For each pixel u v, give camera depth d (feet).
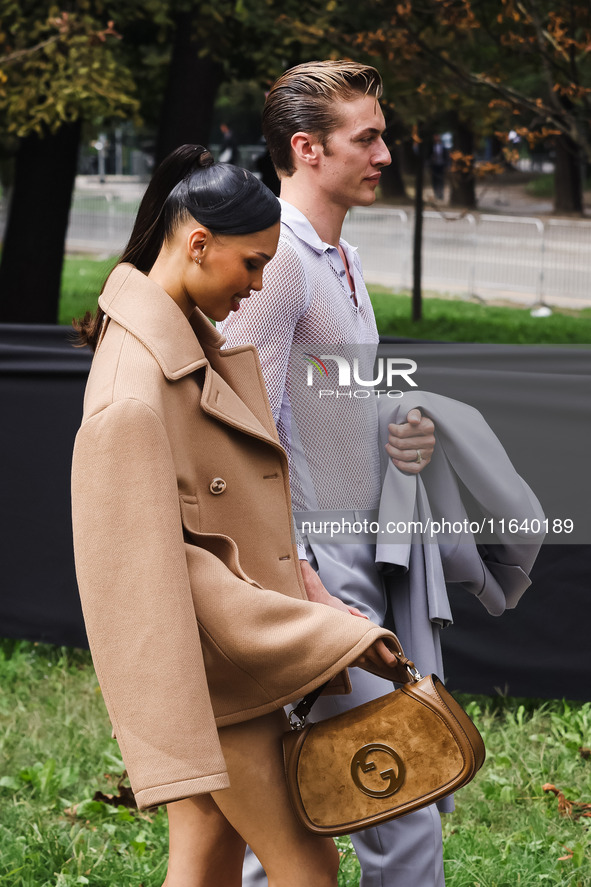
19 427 16.16
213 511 7.79
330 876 8.11
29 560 16.53
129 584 7.04
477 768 7.73
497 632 14.69
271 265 9.14
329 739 7.82
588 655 14.44
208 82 43.21
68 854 12.46
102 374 7.44
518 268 72.18
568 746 14.89
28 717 16.06
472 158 31.63
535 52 28.02
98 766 14.82
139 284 7.68
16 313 49.26
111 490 7.10
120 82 36.09
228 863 8.48
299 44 35.76
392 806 7.72
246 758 7.84
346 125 9.45
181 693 6.97
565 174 122.93
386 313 63.16
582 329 57.82
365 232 77.92
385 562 9.87
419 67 28.91
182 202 7.64
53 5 34.37
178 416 7.56
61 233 49.67
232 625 7.43
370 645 7.55
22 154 48.85
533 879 11.87
